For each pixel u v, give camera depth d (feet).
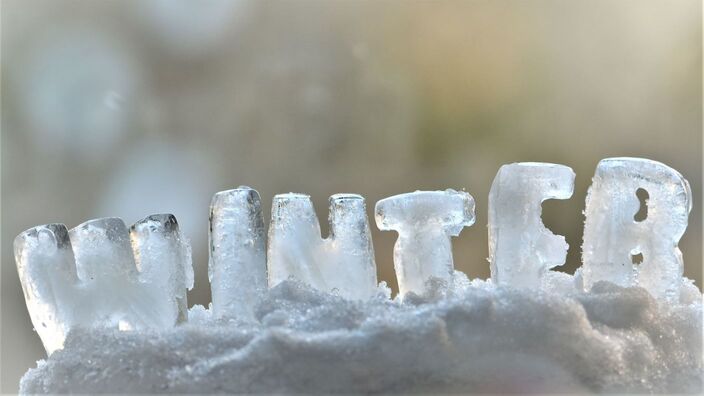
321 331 1.58
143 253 1.69
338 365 1.55
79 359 1.59
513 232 1.70
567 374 1.57
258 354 1.55
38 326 1.65
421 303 1.64
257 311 1.63
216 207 1.69
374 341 1.55
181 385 1.55
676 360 1.61
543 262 1.70
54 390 1.58
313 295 1.64
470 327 1.57
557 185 1.70
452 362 1.56
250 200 1.69
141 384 1.56
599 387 1.57
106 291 1.66
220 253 1.68
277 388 1.55
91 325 1.64
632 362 1.59
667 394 1.59
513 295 1.59
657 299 1.66
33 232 1.66
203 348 1.58
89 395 1.57
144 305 1.67
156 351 1.58
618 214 1.70
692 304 1.66
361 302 1.62
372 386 1.55
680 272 1.69
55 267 1.65
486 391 1.56
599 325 1.61
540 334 1.57
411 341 1.55
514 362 1.57
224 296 1.67
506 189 1.70
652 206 1.70
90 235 1.67
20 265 1.66
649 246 1.69
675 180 1.69
